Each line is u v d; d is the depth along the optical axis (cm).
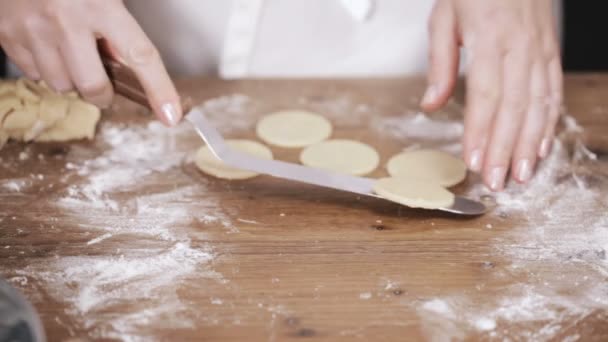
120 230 77
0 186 82
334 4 103
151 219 78
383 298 71
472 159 80
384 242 76
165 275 73
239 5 101
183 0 102
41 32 79
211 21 103
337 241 76
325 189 82
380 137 90
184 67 107
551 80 85
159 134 89
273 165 80
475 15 82
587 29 154
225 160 80
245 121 92
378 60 106
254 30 103
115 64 78
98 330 69
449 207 78
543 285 73
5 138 86
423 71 108
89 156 86
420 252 75
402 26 105
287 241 76
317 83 99
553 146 88
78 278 73
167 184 83
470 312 70
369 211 80
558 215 80
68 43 77
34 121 86
